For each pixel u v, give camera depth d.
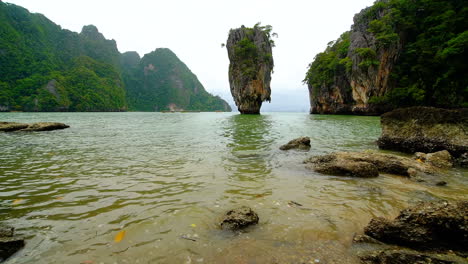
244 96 58.66
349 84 51.75
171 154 8.84
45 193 4.72
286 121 29.08
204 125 23.25
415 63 42.22
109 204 4.21
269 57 60.34
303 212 3.98
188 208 4.08
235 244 3.01
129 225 3.46
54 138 13.52
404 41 44.19
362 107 46.59
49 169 6.59
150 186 5.21
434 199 4.60
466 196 4.79
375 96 44.09
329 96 57.25
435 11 41.66
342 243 3.06
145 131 17.50
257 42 59.81
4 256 2.69
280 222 3.61
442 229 2.88
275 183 5.54
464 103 33.75
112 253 2.80
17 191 4.82
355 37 49.06
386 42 41.62
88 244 2.97
